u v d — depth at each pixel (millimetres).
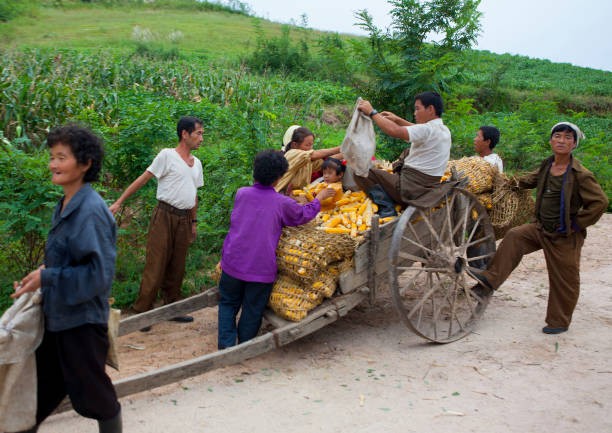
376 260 4516
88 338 2682
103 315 2740
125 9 45688
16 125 8648
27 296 2670
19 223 4918
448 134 4621
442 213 5070
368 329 5047
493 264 5055
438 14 9633
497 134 5793
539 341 4750
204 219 6695
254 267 4203
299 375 4121
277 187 4984
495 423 3465
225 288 4398
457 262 4801
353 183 5148
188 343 4723
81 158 2617
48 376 2838
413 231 4578
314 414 3551
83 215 2572
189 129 4836
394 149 10031
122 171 6027
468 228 5363
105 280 2594
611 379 4043
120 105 9539
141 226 6363
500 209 5371
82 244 2533
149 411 3557
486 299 5164
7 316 2598
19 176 4930
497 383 3998
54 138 2584
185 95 14492
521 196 5473
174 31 33875
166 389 3871
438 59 9414
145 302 4938
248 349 3891
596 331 4957
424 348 4637
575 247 4785
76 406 2746
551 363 4312
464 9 9500
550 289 4926
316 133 11430
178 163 4824
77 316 2629
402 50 9914
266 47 24969
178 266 5082
